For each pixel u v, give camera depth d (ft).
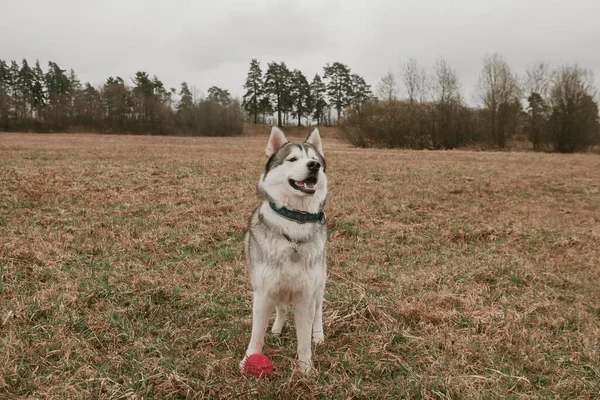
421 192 41.14
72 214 28.27
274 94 302.04
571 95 129.39
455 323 14.61
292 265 11.40
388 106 142.20
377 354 12.84
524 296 17.11
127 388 10.73
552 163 76.18
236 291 17.08
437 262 21.61
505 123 141.79
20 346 12.21
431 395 10.85
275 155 12.96
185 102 284.00
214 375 11.35
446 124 137.59
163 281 17.62
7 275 17.33
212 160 63.57
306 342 12.00
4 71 277.64
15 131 229.25
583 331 14.44
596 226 30.14
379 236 25.84
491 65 142.51
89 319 14.06
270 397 10.55
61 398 10.28
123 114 258.16
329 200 35.47
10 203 30.17
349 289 17.49
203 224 26.84
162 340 13.14
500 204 37.01
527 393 11.10
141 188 38.37
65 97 259.39
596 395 10.96
